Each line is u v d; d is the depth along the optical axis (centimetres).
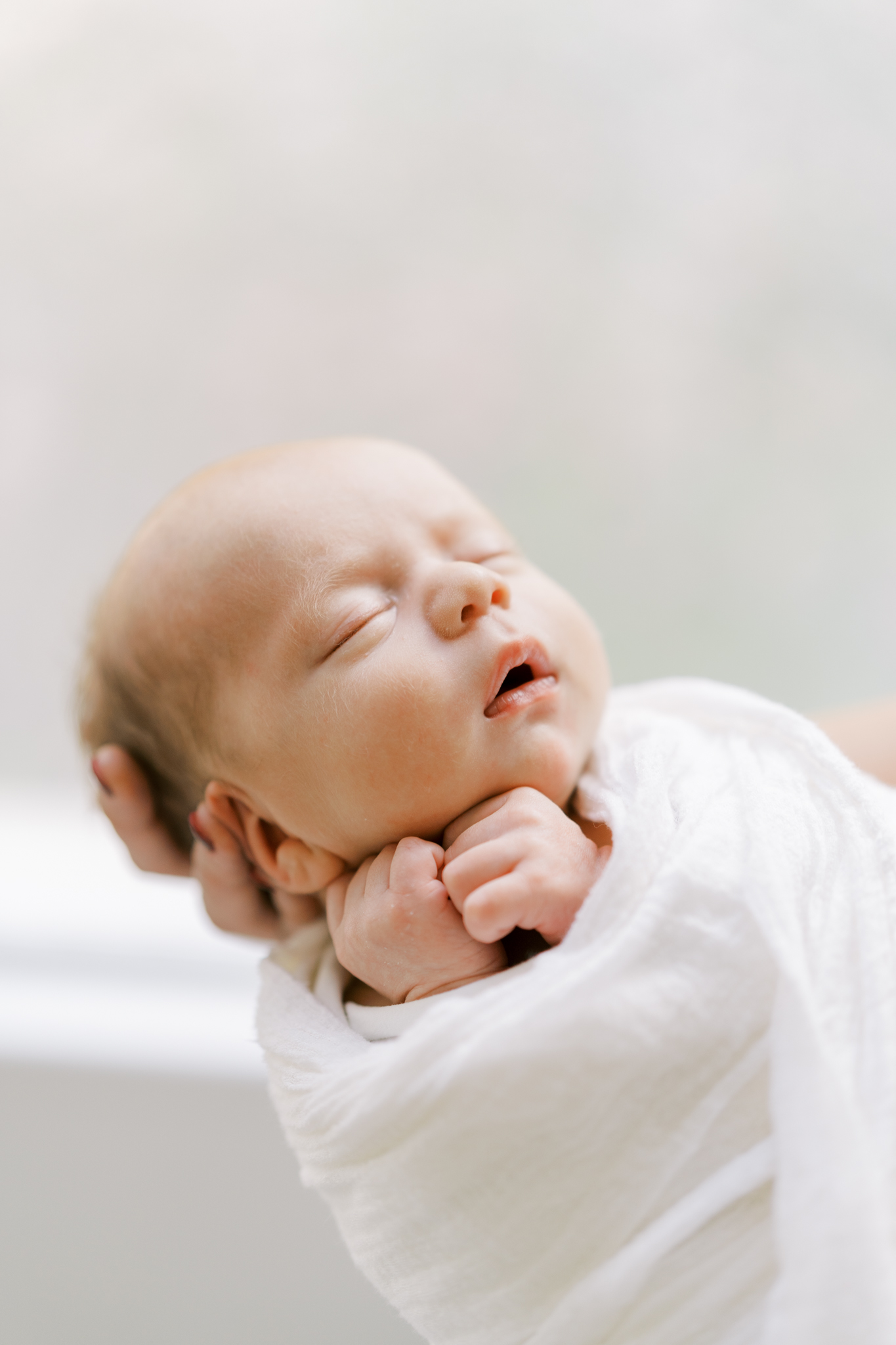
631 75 138
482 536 80
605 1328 56
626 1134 56
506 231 143
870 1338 48
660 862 62
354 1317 104
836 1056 56
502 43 139
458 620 70
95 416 149
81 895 137
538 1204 57
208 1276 106
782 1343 49
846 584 140
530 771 70
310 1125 64
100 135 144
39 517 149
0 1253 108
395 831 71
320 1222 105
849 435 138
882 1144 54
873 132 133
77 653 127
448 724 68
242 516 78
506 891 61
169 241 146
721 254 139
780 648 142
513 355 145
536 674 73
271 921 93
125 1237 107
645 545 143
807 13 133
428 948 66
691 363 142
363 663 70
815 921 60
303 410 149
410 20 140
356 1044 67
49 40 142
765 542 141
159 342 148
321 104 142
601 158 141
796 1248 50
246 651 74
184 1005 119
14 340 148
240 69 142
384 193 144
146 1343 106
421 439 148
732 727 79
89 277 147
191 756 82
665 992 57
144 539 83
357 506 77
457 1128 57
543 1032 56
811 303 138
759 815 64
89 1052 110
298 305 147
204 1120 107
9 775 153
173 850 94
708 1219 55
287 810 74
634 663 143
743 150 137
